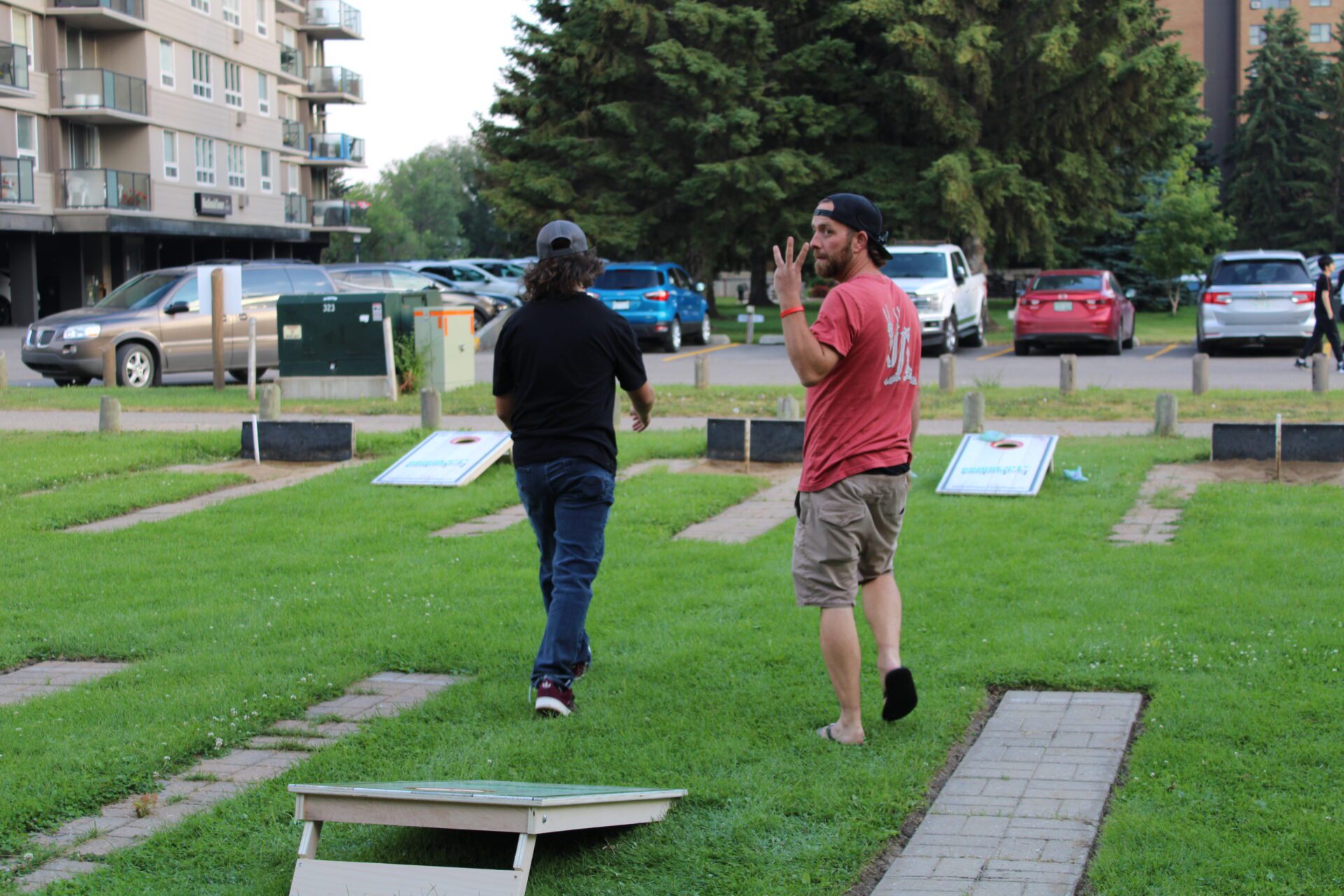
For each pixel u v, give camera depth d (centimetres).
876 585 534
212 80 4784
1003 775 482
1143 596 714
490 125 3778
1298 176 7962
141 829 454
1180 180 4322
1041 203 3184
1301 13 10531
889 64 3388
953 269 2697
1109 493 1034
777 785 468
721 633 669
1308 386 1847
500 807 386
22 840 440
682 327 2897
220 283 1856
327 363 1800
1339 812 429
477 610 731
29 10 3931
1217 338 2414
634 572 809
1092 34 3175
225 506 1067
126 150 4325
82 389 1897
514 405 576
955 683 582
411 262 3716
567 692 557
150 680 618
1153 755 483
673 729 531
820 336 494
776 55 3534
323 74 6216
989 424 1466
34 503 1077
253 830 446
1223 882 387
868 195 3359
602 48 3475
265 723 559
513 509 1076
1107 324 2505
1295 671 575
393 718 559
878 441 509
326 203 5850
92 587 809
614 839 430
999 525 918
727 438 1270
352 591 784
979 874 402
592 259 574
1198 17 10094
